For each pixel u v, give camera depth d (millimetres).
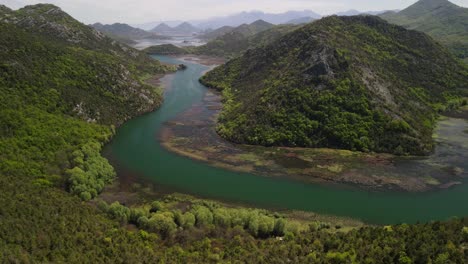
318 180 76562
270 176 78312
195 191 71750
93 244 45469
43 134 80625
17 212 46469
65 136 84562
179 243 51469
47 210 50438
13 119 80000
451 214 64562
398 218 63281
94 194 66688
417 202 68312
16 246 39531
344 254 44656
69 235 45406
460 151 93062
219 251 48312
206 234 53844
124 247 45969
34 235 42844
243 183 75312
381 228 52812
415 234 48312
